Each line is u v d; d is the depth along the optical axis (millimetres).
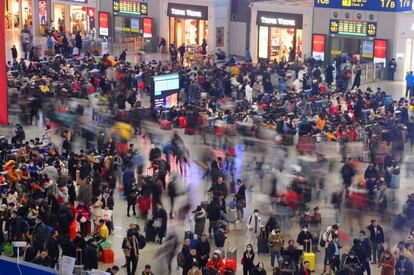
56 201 47656
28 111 72188
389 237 47594
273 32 100500
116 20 111000
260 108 71188
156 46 107375
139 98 82688
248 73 86500
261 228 47750
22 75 79688
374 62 93000
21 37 106688
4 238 45656
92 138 65625
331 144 62156
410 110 71938
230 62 90750
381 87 88500
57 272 35688
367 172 54344
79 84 77000
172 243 48188
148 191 52094
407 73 85562
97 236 45875
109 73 82875
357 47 94375
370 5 92312
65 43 100438
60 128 68312
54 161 53719
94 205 49375
